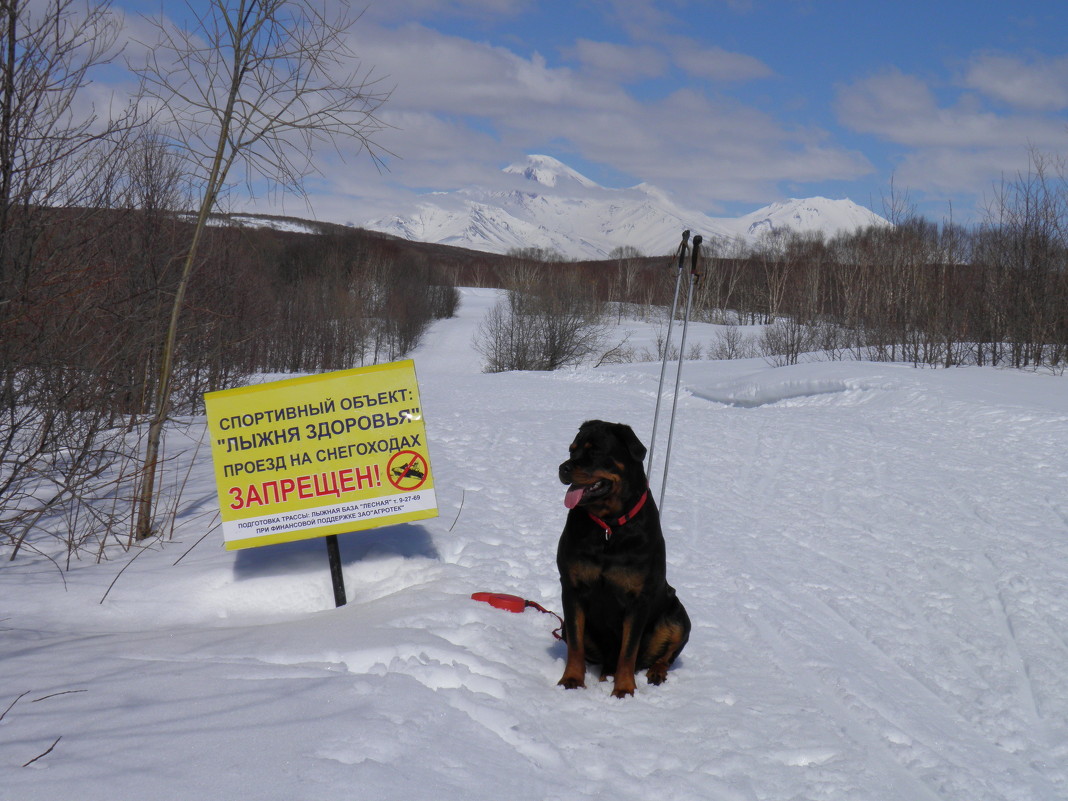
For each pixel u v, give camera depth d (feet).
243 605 18.65
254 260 50.75
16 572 19.17
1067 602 20.83
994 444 39.99
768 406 58.54
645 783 11.07
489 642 15.40
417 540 22.68
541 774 10.80
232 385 45.85
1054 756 13.88
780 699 14.79
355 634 14.93
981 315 74.23
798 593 21.36
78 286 21.08
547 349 149.18
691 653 16.90
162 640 14.85
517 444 41.29
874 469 35.94
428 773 10.00
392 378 18.06
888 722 14.30
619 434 13.79
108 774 9.18
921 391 53.16
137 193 29.01
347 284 159.12
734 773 11.75
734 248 313.53
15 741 10.02
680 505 30.37
